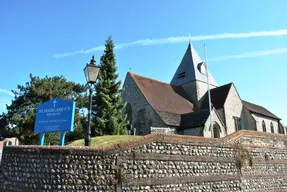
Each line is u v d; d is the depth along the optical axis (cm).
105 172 995
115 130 2527
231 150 1504
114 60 2861
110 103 2631
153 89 3316
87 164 989
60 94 2920
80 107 3083
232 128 3366
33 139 2702
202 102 3725
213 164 1366
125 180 1019
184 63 4131
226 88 3612
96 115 2684
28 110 2800
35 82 2952
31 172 1038
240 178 1489
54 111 1278
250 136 1712
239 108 3659
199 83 3853
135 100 3108
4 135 2872
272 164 1770
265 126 4156
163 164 1154
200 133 2634
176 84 4084
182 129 2811
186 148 1268
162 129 2606
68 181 970
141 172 1075
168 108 3058
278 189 1734
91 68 1105
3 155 1184
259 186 1602
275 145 1892
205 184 1290
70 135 2795
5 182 1118
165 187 1127
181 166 1216
